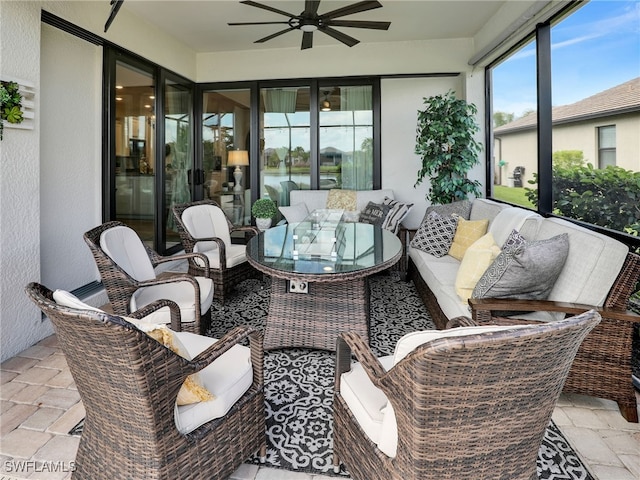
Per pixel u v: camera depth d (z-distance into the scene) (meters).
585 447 1.82
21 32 2.71
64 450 1.79
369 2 3.12
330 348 2.69
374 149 5.74
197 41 5.31
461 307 2.40
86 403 1.40
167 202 5.20
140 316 1.99
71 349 1.27
